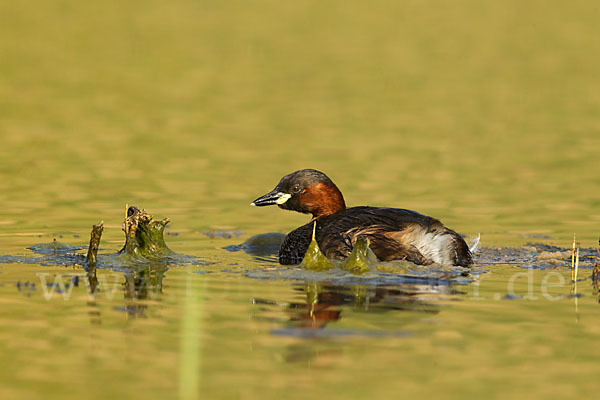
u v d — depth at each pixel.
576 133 23.20
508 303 8.63
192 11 55.69
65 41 42.59
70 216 14.19
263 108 27.14
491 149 21.12
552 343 7.38
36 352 7.06
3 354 7.02
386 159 19.89
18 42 41.69
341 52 40.50
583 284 9.55
